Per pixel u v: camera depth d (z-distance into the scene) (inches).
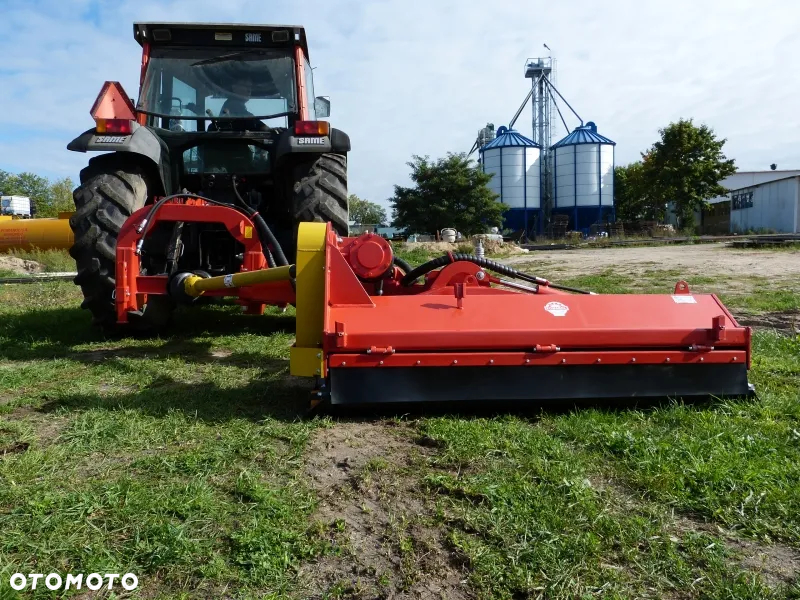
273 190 226.7
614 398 114.0
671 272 436.8
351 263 128.0
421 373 111.7
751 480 86.6
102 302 189.9
